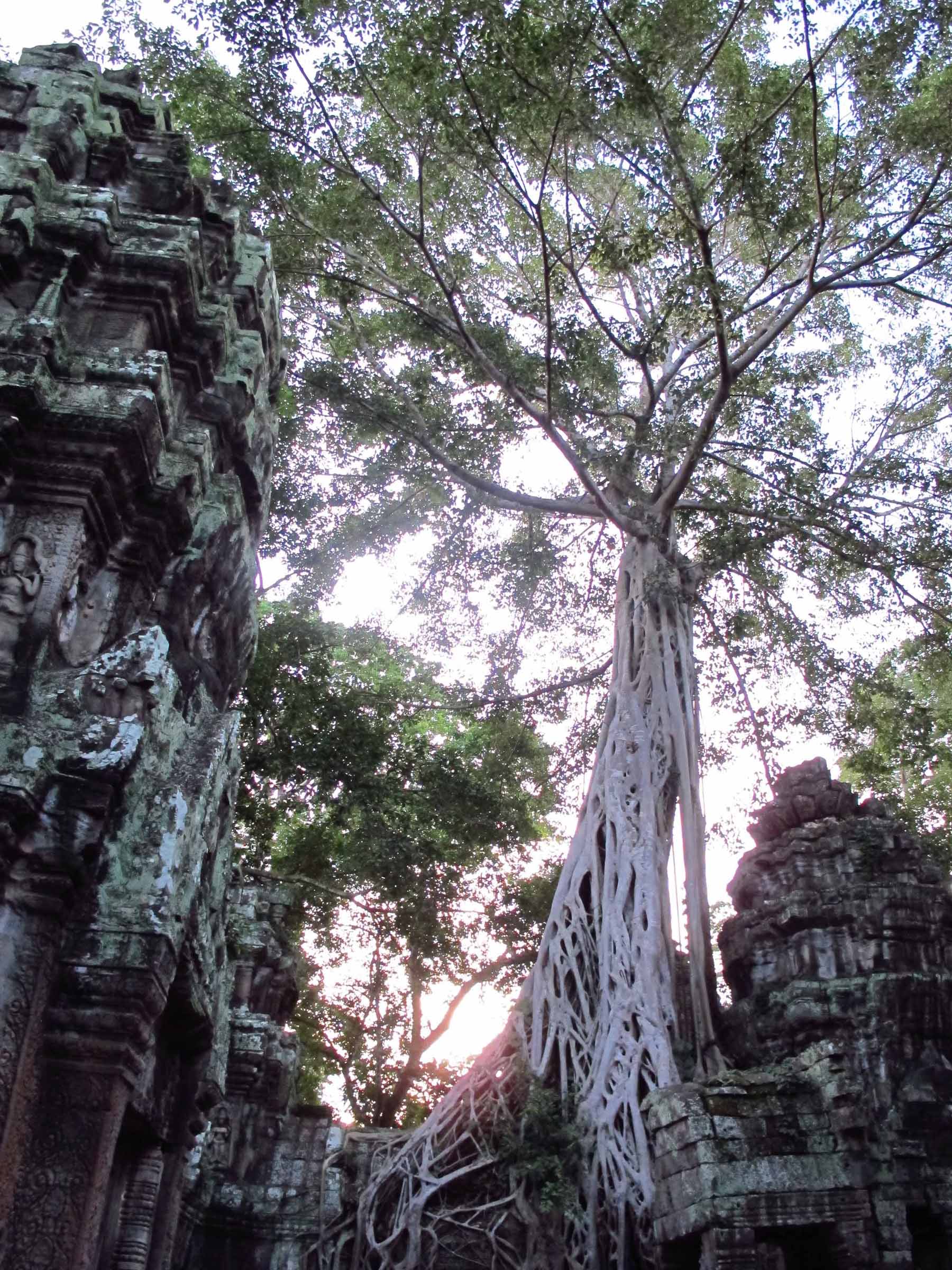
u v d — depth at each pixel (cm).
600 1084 1277
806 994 1290
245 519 951
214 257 908
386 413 1802
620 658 1738
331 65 1493
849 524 1769
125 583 723
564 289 1577
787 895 1393
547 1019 1421
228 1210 1202
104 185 826
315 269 1794
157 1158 740
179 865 655
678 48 1537
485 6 1286
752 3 1681
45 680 643
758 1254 929
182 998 715
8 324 707
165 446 771
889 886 1351
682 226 1526
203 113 1647
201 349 811
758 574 2033
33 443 672
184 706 769
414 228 1830
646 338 1770
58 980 596
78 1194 555
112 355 713
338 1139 1338
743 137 1538
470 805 1900
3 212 719
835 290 1933
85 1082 583
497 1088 1356
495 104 1373
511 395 1653
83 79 838
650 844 1484
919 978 1266
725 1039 1355
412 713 2266
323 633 1820
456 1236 1259
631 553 1842
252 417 903
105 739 621
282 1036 1408
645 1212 1138
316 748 1755
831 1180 971
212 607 855
